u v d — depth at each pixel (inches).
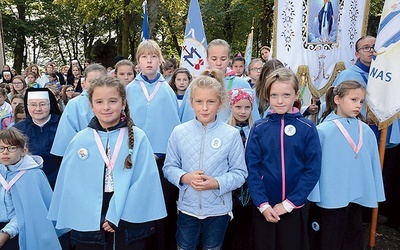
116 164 93.6
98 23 1051.3
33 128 138.4
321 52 171.9
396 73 130.0
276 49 171.3
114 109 93.4
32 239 111.3
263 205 102.9
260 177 106.6
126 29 787.4
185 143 106.7
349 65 179.0
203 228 107.3
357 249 117.1
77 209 92.2
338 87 115.0
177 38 959.0
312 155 103.7
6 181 112.0
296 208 103.3
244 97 120.7
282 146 104.7
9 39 1024.9
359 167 113.5
